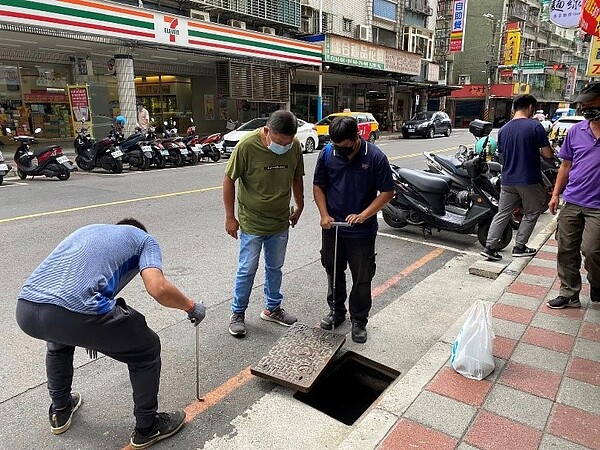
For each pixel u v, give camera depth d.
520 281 4.50
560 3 6.51
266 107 23.50
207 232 6.46
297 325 3.56
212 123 21.89
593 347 3.25
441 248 6.20
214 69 20.94
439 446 2.33
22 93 15.79
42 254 5.37
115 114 17.48
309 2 24.16
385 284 4.89
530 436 2.39
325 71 24.12
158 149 12.80
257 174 3.43
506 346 3.27
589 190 3.60
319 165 3.46
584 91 3.55
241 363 3.33
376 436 2.40
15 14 11.11
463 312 4.13
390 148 19.66
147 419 2.45
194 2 17.91
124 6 13.52
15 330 3.67
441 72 45.00
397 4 31.23
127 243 2.33
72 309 2.14
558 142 10.85
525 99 5.07
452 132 34.91
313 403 3.13
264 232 3.57
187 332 3.73
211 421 2.72
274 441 2.57
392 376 3.20
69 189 9.56
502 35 43.06
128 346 2.30
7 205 7.90
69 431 2.61
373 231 3.41
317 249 5.95
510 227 5.76
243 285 3.65
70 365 2.57
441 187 6.14
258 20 20.94
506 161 5.16
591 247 3.61
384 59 26.28
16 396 2.89
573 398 2.69
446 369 2.99
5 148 15.19
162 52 16.58
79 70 16.39
